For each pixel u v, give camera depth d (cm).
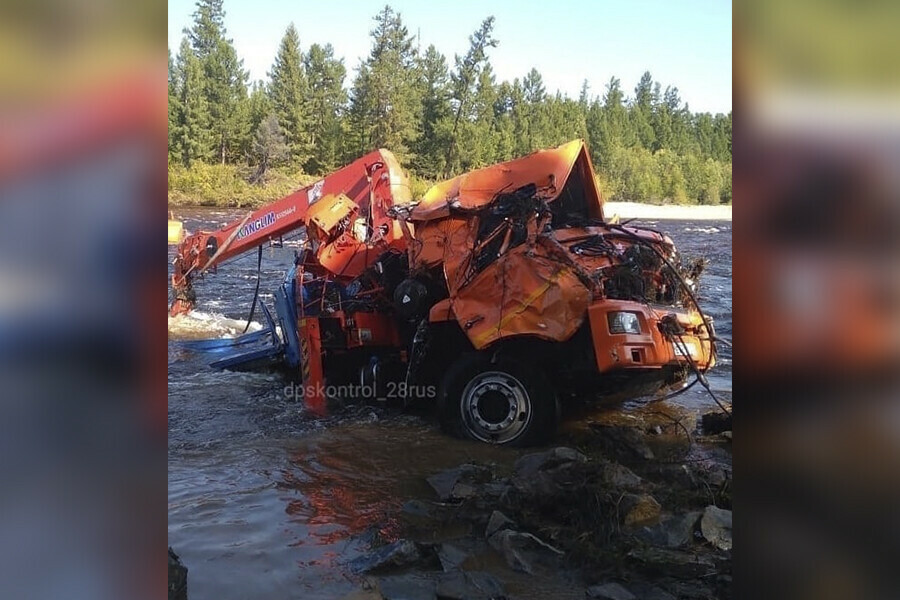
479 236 641
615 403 721
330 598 349
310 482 515
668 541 408
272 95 4791
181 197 3938
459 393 619
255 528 433
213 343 1009
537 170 665
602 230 698
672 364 600
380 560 386
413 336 728
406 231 720
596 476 470
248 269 1842
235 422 668
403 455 575
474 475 511
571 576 377
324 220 781
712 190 3553
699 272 741
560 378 609
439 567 387
